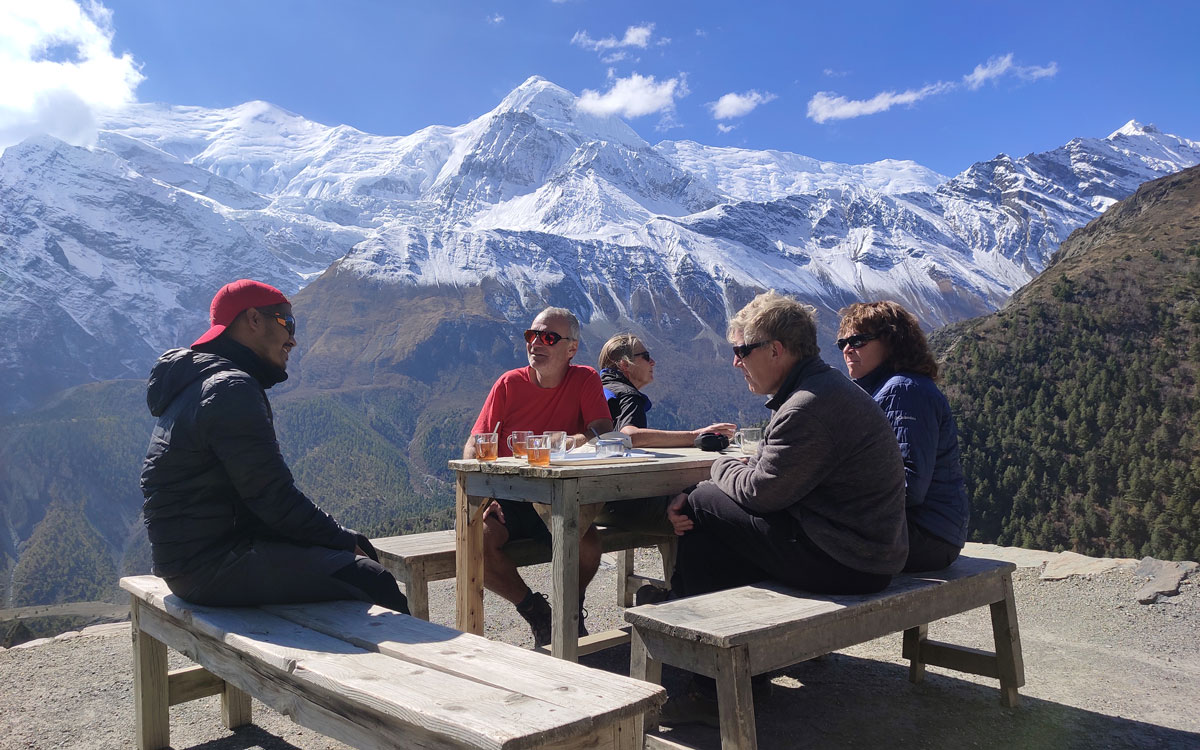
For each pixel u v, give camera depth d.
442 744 1.68
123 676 4.04
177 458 2.68
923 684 3.79
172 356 2.84
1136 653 4.29
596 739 1.70
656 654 2.59
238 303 2.93
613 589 5.95
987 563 3.46
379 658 2.14
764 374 3.14
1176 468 64.38
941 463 3.31
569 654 3.10
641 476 3.42
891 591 2.91
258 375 2.99
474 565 3.57
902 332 3.46
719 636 2.32
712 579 3.28
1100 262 98.94
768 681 3.47
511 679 1.92
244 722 3.35
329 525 2.83
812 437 2.81
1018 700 3.51
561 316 4.31
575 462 3.41
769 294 3.19
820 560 2.85
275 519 2.71
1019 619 5.03
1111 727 3.24
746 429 3.98
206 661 2.64
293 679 2.19
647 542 4.43
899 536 2.86
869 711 3.44
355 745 1.96
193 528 2.69
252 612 2.67
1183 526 58.38
